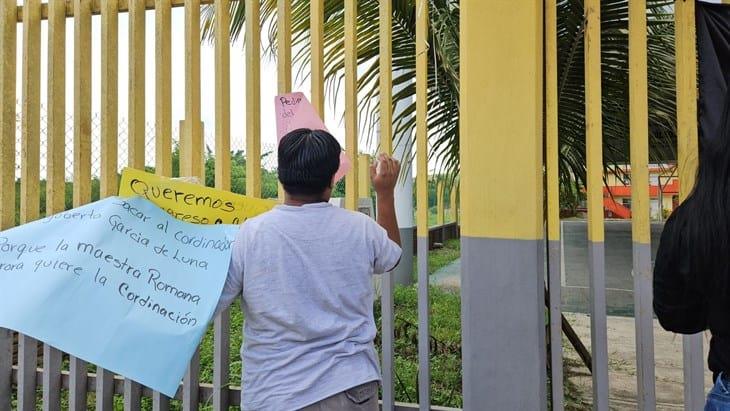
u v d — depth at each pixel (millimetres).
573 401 3367
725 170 1164
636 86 1841
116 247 1853
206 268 1759
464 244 1898
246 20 2277
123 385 2498
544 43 1928
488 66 1853
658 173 2918
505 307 1835
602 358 1845
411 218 6777
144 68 2467
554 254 1916
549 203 1925
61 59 2623
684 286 1248
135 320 1696
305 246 1484
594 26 1866
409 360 3842
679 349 4469
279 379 1448
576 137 2705
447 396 3266
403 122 3254
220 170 2305
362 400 1473
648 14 2422
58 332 1688
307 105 1945
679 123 1853
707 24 1896
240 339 4191
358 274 1536
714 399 1304
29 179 2670
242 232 1547
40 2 2721
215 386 2242
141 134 2455
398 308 5363
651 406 1806
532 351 1807
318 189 1541
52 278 1765
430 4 2430
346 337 1495
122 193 1983
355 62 2164
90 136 2588
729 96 1194
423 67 2045
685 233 1203
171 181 2023
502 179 1838
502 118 1838
